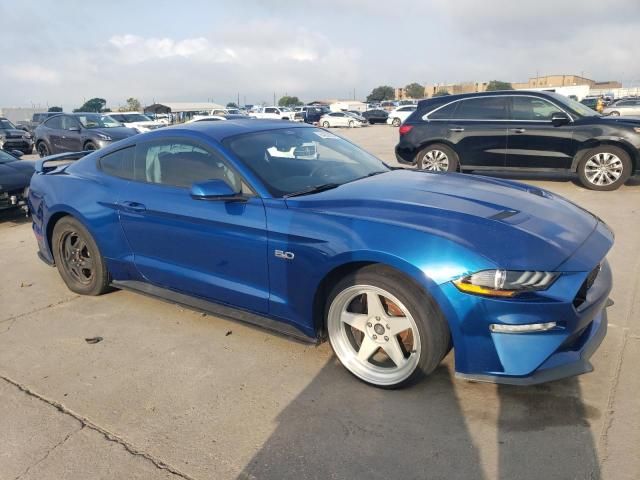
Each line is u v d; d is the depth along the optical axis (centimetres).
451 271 249
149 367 326
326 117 4047
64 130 1603
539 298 243
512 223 274
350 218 286
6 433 266
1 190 733
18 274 520
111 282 429
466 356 256
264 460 240
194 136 362
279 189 325
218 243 334
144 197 375
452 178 368
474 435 249
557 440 242
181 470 236
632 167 795
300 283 301
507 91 873
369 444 247
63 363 336
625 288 411
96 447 253
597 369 298
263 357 333
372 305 282
